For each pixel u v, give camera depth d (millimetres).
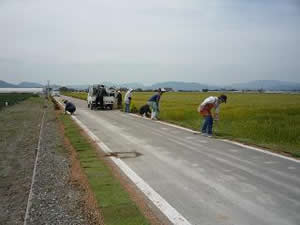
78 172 7898
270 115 20891
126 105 25562
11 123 21469
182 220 4863
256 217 4941
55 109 31344
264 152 9734
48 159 9773
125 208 5332
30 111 31547
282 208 5285
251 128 14633
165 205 5473
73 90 166625
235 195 5918
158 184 6617
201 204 5500
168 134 13555
